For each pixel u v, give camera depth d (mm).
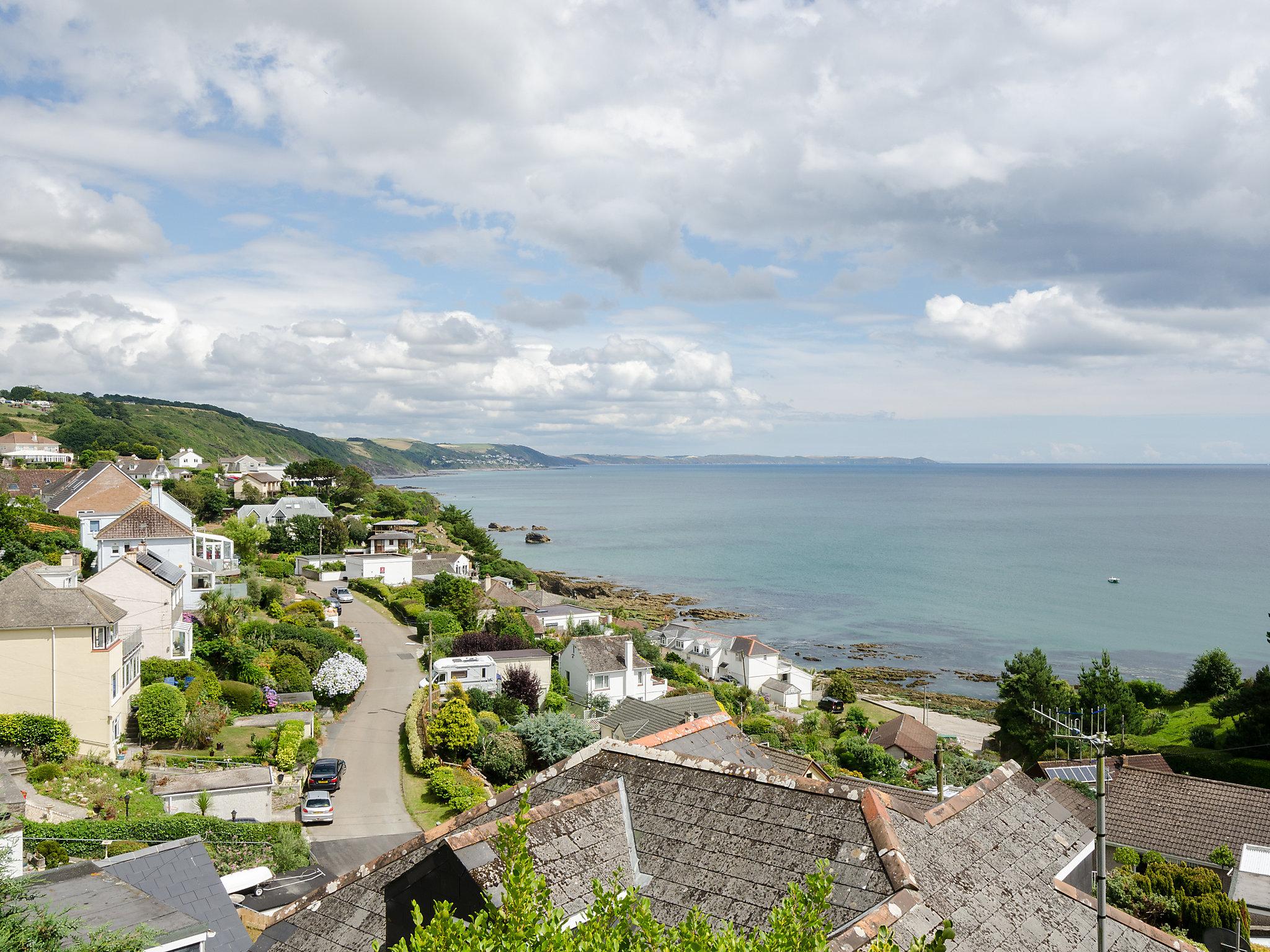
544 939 7695
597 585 158875
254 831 35938
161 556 70250
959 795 14742
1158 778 41625
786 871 11633
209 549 91688
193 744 47844
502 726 59344
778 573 183125
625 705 65875
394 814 43188
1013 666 72688
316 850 38062
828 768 59094
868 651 118125
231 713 54719
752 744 18359
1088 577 175500
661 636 117188
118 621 44719
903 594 158500
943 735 80688
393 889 11547
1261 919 30812
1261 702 63938
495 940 7852
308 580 114750
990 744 75250
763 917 10898
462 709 52062
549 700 74625
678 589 164875
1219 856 35688
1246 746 61812
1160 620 134750
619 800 14094
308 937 12586
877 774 64312
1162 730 71125
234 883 29016
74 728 42594
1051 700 68812
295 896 29141
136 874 21625
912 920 10461
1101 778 12172
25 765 39688
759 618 138625
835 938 9672
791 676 98062
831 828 12211
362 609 99875
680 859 12469
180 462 199000
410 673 73125
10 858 19594
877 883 10992
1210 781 40656
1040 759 65375
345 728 57875
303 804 41719
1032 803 15750
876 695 98188
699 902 11523
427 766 49344
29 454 167875
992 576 176375
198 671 54500
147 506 71438
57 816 35375
